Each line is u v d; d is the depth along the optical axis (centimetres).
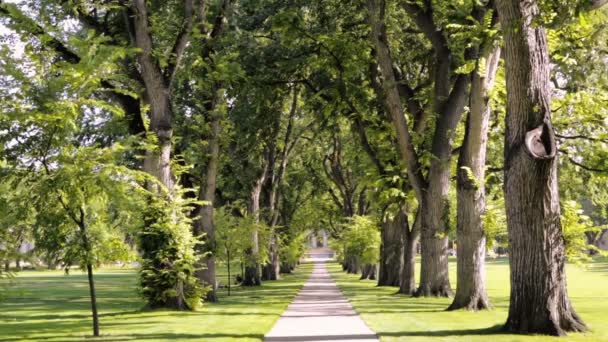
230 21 2927
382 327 1667
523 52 1441
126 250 1475
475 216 2191
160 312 2227
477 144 2164
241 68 2791
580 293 3130
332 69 2828
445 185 2675
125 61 2411
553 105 2419
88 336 1541
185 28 2381
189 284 2350
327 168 6172
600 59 2369
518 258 1454
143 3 2291
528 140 1430
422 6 2502
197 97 2956
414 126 2938
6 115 1370
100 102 1506
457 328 1614
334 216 6944
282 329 1658
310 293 3450
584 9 1155
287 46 2842
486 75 2075
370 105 2994
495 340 1337
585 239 2191
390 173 2962
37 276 6800
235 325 1766
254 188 4444
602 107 2319
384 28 2427
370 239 4500
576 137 2419
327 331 1594
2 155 1389
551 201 1441
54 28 1938
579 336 1370
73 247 1412
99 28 2459
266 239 4403
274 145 4950
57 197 1404
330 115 3086
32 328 1764
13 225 1366
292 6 2812
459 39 2236
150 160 2278
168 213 2242
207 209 2836
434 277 2827
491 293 3272
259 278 4534
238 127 3123
